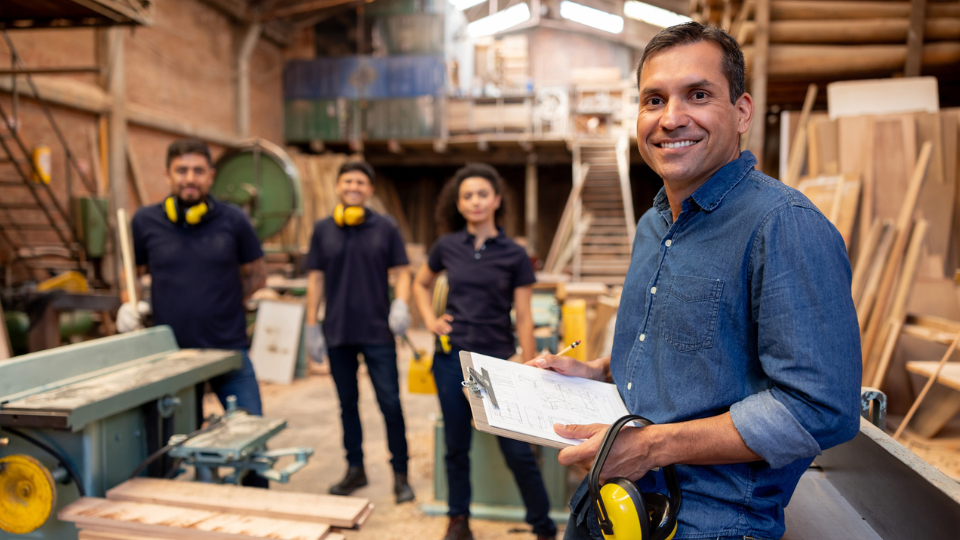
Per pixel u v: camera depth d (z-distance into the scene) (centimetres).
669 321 94
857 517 116
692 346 91
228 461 160
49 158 598
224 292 250
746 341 88
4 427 152
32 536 158
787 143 428
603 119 1214
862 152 378
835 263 80
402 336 283
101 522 139
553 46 1482
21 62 608
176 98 876
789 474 92
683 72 89
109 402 154
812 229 81
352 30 1245
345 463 344
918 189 341
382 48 1185
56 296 407
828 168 391
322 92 1168
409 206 1521
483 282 232
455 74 1218
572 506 110
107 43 721
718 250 90
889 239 338
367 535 257
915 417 295
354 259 281
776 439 77
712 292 89
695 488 93
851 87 412
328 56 1250
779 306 79
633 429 87
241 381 250
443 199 259
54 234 642
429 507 277
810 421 76
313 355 297
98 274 630
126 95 772
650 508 91
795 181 406
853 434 78
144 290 519
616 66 1470
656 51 92
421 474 326
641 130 96
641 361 101
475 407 89
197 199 244
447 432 238
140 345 207
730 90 91
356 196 284
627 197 1084
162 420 179
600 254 1018
